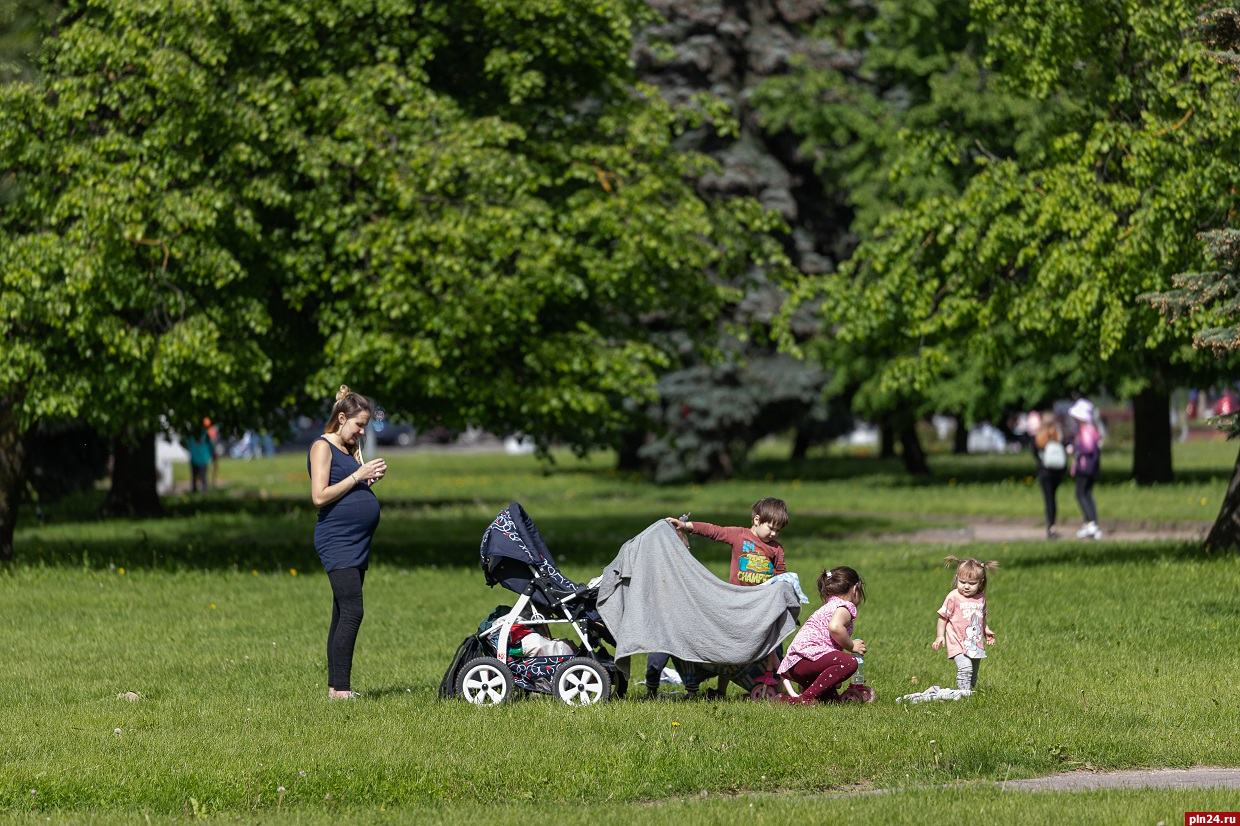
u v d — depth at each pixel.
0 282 30.55
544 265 32.00
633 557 17.00
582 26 34.97
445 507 57.81
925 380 30.52
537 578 16.86
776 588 16.67
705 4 68.62
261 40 31.92
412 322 32.09
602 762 13.38
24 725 15.70
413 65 33.28
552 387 33.88
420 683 18.78
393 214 32.06
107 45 30.44
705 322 39.81
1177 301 23.98
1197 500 50.69
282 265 32.38
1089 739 14.26
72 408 30.69
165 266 30.94
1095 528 40.12
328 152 31.20
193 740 14.50
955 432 103.75
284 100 31.47
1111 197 27.81
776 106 67.44
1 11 30.72
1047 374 58.31
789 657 17.05
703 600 16.72
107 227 29.81
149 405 32.62
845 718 15.26
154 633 24.11
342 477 17.00
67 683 18.97
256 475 89.56
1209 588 25.59
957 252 29.05
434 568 34.69
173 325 30.95
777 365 68.81
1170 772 13.55
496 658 16.89
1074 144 28.70
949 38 61.34
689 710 15.75
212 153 31.98
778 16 71.19
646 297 36.00
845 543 40.94
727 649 16.55
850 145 67.44
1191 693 16.95
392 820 11.57
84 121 31.12
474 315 31.75
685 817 11.48
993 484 65.75
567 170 34.53
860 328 30.81
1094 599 25.38
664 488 69.12
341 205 32.28
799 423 73.12
